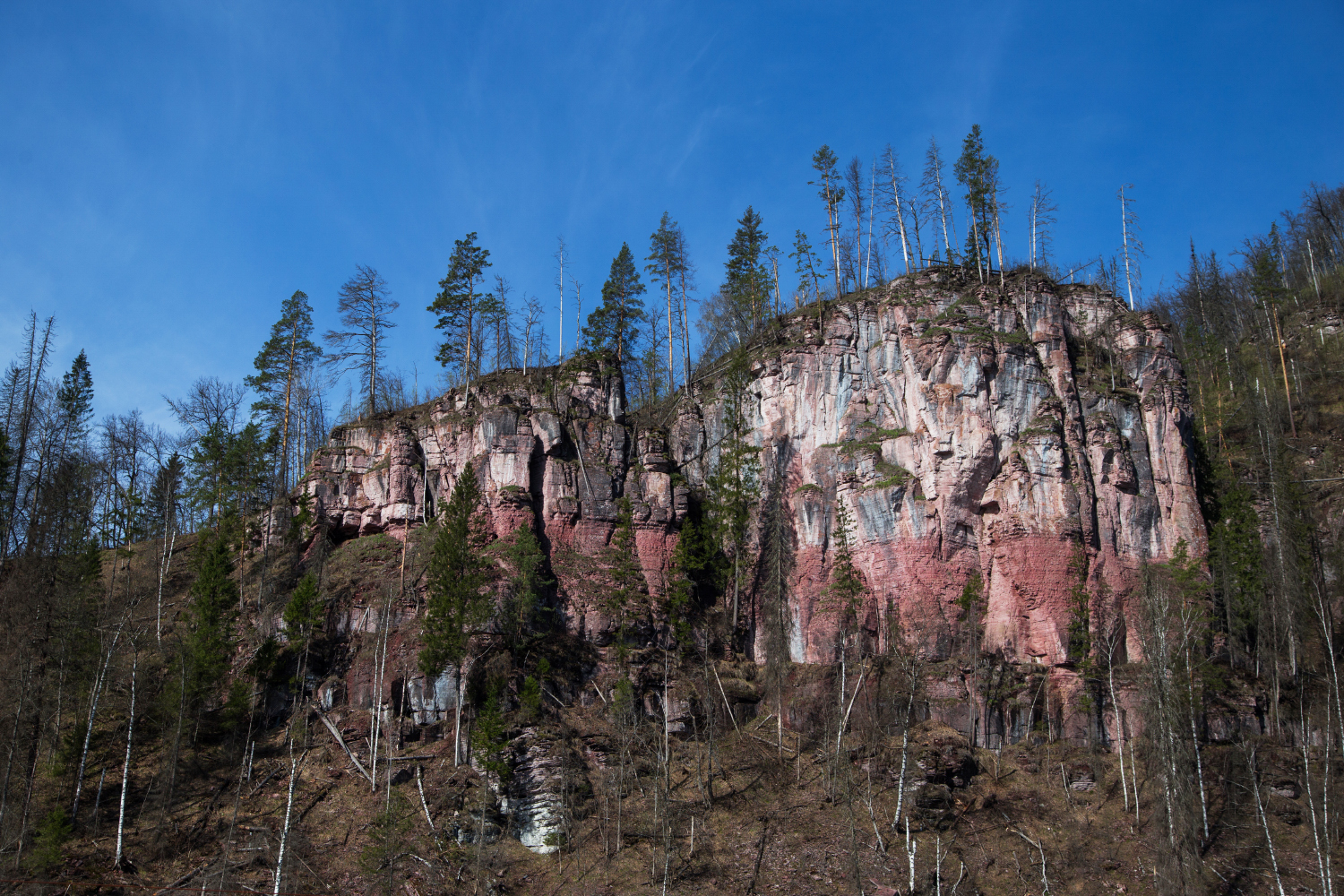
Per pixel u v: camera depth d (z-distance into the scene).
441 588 55.28
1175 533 62.59
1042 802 50.97
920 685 56.81
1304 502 66.31
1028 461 61.34
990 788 51.97
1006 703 56.09
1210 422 78.19
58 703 50.19
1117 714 53.53
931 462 62.81
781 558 64.94
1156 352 67.56
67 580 55.28
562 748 52.19
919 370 65.06
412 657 57.50
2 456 66.50
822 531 65.06
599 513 67.75
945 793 50.12
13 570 59.06
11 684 49.06
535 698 54.12
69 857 43.81
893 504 62.66
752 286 79.50
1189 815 45.00
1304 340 87.88
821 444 68.06
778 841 48.12
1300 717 55.72
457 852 47.06
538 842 48.97
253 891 42.56
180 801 49.00
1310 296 93.31
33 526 60.91
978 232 77.00
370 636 60.28
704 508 68.75
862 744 53.69
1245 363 86.75
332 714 56.25
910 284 71.81
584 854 47.97
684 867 46.41
